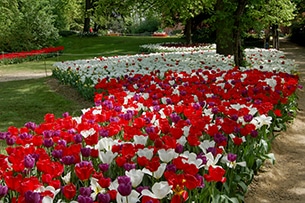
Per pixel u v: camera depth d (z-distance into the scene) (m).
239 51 12.56
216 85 7.28
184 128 4.29
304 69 17.39
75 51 34.28
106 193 2.75
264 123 4.94
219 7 13.30
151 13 19.50
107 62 14.70
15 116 9.39
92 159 3.77
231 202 3.86
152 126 4.46
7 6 32.12
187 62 13.57
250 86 7.21
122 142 4.17
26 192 2.50
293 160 5.98
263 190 4.93
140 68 12.56
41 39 32.88
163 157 3.37
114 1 18.77
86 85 10.29
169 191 2.71
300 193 4.89
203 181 3.33
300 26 38.03
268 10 15.62
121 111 5.46
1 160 3.30
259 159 5.05
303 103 9.80
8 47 31.64
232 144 4.55
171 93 6.89
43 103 10.84
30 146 3.74
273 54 17.06
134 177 2.91
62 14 44.59
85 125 4.37
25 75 20.08
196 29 34.31
